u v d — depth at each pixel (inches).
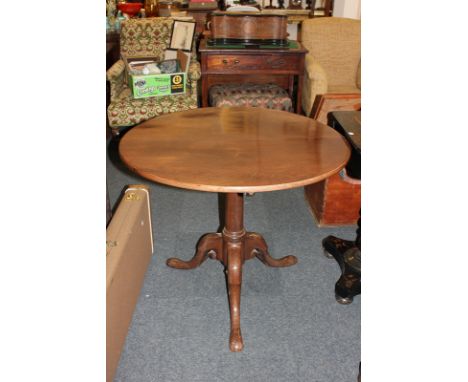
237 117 69.9
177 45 123.4
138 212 67.6
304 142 59.6
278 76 140.2
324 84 116.0
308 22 130.8
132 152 55.9
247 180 48.2
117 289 56.1
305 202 102.7
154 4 142.5
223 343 62.9
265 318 67.4
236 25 120.3
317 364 59.5
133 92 110.3
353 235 89.1
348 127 65.2
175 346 62.4
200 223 94.2
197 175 49.3
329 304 70.5
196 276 77.1
